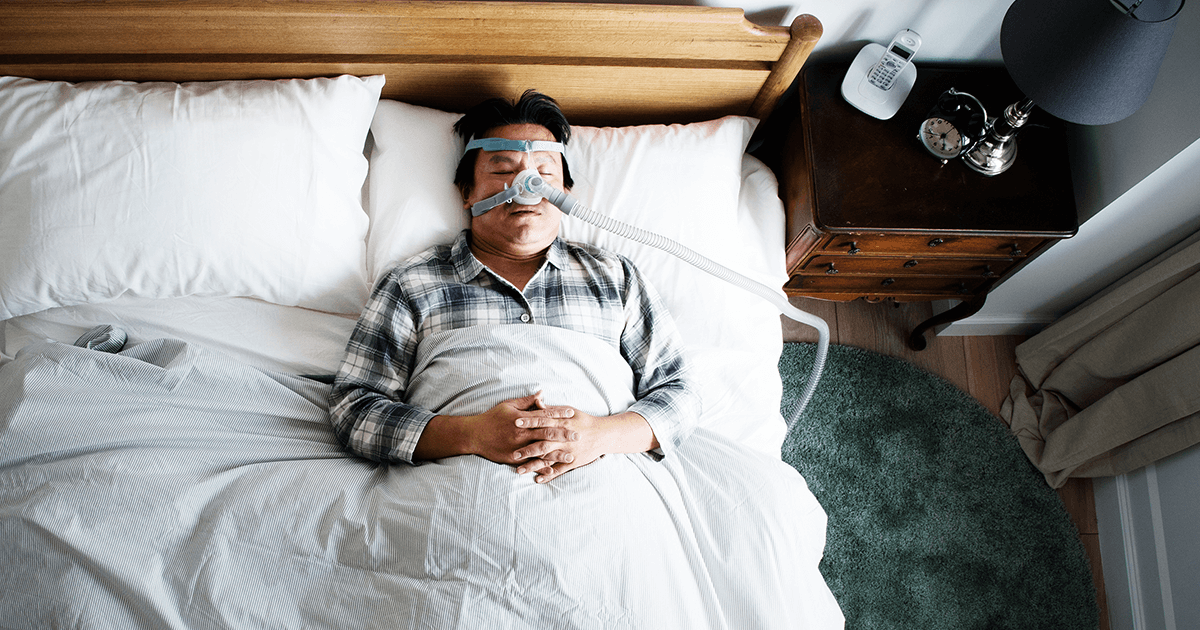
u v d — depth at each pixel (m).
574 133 1.59
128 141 1.34
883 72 1.58
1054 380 1.95
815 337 2.04
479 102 1.64
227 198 1.35
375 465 1.25
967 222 1.53
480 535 1.06
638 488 1.22
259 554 1.08
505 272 1.44
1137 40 1.18
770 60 1.56
